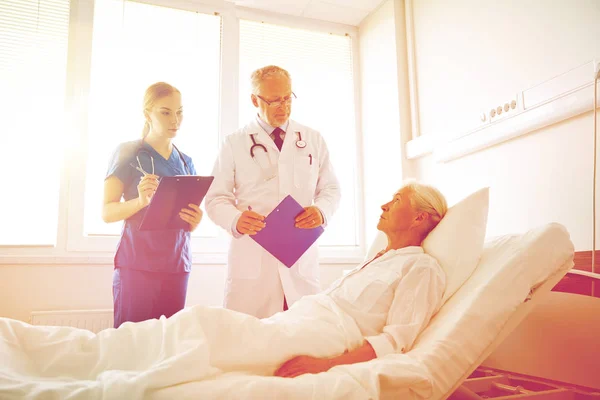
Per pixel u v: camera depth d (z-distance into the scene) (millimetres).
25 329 960
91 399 745
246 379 805
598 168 1619
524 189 1936
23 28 2494
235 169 1838
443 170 2475
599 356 1189
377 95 3039
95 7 2645
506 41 2059
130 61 2662
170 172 1819
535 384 1391
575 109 1663
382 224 1354
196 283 2549
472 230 1205
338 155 3154
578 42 1700
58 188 2453
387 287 1139
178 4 2826
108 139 2555
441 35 2529
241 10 2992
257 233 1520
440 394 923
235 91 2883
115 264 1679
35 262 2258
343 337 1067
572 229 1715
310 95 3125
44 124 2473
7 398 728
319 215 1613
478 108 2227
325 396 790
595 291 1238
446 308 1108
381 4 3008
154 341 910
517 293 1034
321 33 3225
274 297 1728
